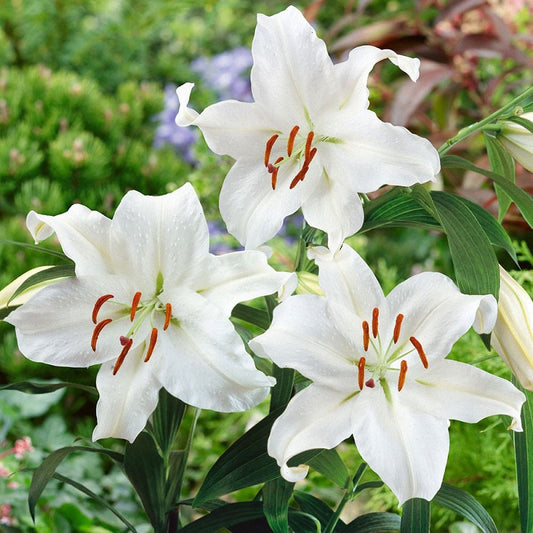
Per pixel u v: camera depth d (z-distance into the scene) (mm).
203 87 3752
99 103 2809
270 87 963
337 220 967
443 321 968
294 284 962
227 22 4195
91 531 1770
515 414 956
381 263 2250
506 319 992
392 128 950
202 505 1171
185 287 977
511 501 1792
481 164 2188
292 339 952
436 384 970
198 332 969
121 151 2672
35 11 3555
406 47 2393
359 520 1160
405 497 945
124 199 972
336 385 958
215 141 971
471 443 1822
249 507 1122
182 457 1206
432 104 2504
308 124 972
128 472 1126
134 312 965
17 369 2309
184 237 973
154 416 1149
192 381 967
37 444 2092
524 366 986
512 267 2389
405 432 956
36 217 968
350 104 967
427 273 977
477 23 2744
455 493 1094
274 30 958
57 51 3645
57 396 2109
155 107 3117
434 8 2771
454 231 1001
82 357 972
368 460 947
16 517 1771
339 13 3893
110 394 978
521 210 1038
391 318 974
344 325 965
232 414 2293
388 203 1052
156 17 3756
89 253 973
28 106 2709
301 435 942
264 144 979
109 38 3689
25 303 959
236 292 969
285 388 1043
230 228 980
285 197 974
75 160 2500
